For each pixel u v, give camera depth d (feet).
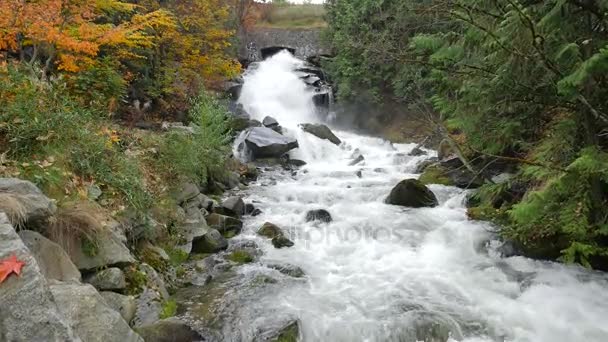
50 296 8.79
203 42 50.19
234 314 16.22
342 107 66.80
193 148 27.35
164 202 21.68
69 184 16.44
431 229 25.63
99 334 10.80
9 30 23.53
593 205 18.61
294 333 15.29
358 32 56.29
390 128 60.95
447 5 18.72
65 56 26.27
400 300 17.87
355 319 16.40
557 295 18.01
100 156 18.99
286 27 91.35
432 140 48.96
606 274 19.45
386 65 56.34
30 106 17.70
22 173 15.48
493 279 19.71
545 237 21.11
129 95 41.55
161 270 18.17
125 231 17.39
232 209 27.09
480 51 19.92
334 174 39.70
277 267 20.67
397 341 15.61
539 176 17.24
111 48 35.14
